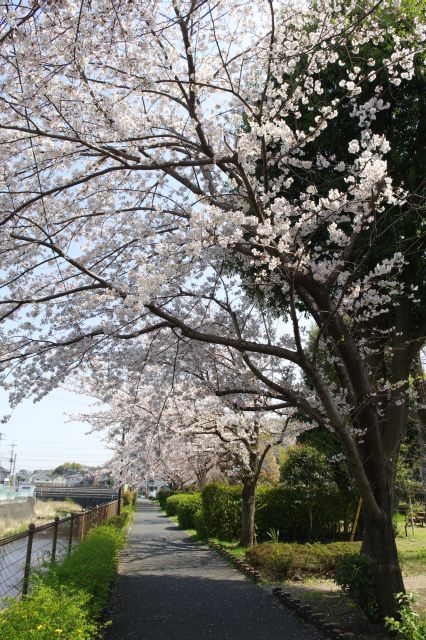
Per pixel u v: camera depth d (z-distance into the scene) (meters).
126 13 5.07
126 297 5.04
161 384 8.91
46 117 5.67
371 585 6.13
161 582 9.05
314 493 14.04
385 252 6.90
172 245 5.55
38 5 4.38
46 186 6.42
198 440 13.76
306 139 5.91
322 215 5.84
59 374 6.96
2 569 5.55
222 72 6.42
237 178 6.44
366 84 7.23
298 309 8.80
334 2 6.28
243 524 12.92
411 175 6.98
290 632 5.98
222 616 6.73
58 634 3.31
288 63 6.17
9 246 6.21
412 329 8.49
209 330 7.99
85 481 60.31
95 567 6.08
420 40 6.13
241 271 8.26
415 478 20.52
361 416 6.46
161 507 37.66
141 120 5.85
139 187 6.77
